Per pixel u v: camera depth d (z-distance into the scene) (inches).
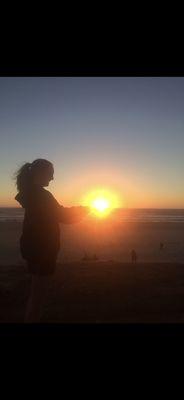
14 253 763.4
